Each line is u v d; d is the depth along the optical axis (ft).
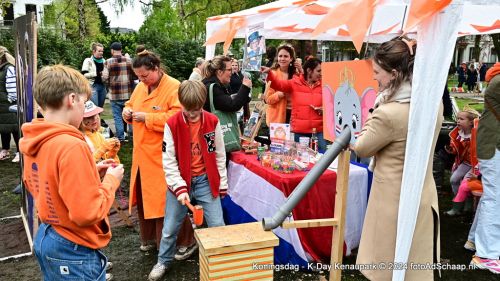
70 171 5.38
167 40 58.13
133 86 26.40
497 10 16.75
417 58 6.48
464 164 14.65
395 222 7.01
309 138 13.67
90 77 27.43
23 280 10.32
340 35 21.07
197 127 9.66
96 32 84.28
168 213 10.01
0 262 11.22
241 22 14.26
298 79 15.23
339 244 7.66
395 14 16.90
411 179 6.70
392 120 6.69
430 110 6.61
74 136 5.65
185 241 11.33
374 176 7.35
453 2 6.30
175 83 11.02
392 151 6.95
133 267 10.96
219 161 10.03
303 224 7.32
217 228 9.02
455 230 13.21
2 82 20.45
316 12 15.12
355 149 7.11
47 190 5.62
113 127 31.99
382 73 6.86
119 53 25.76
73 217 5.41
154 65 10.56
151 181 10.89
